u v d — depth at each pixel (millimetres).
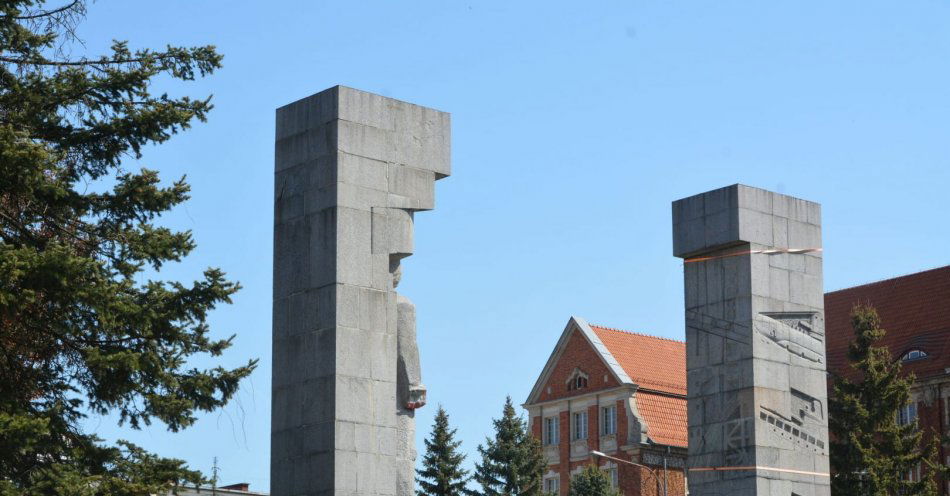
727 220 45406
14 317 27547
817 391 45688
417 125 35188
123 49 30828
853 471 63156
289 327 33938
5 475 27984
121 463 28562
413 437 34250
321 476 32375
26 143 27828
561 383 99250
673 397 96500
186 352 29516
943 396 87375
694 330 46312
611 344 98562
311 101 34594
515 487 78562
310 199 34094
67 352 29859
